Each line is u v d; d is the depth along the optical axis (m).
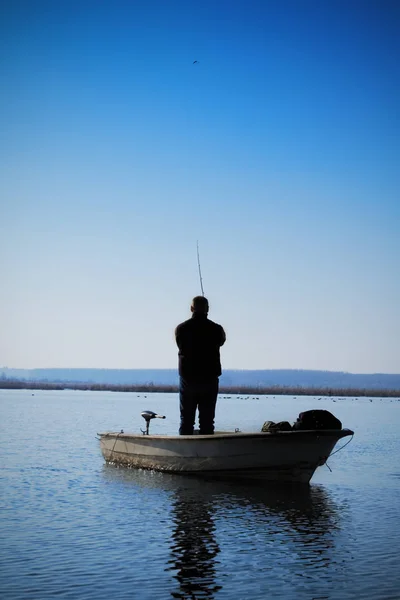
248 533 9.18
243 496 11.95
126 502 11.32
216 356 13.95
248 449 12.79
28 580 7.07
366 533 9.23
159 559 7.86
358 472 15.48
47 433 24.84
